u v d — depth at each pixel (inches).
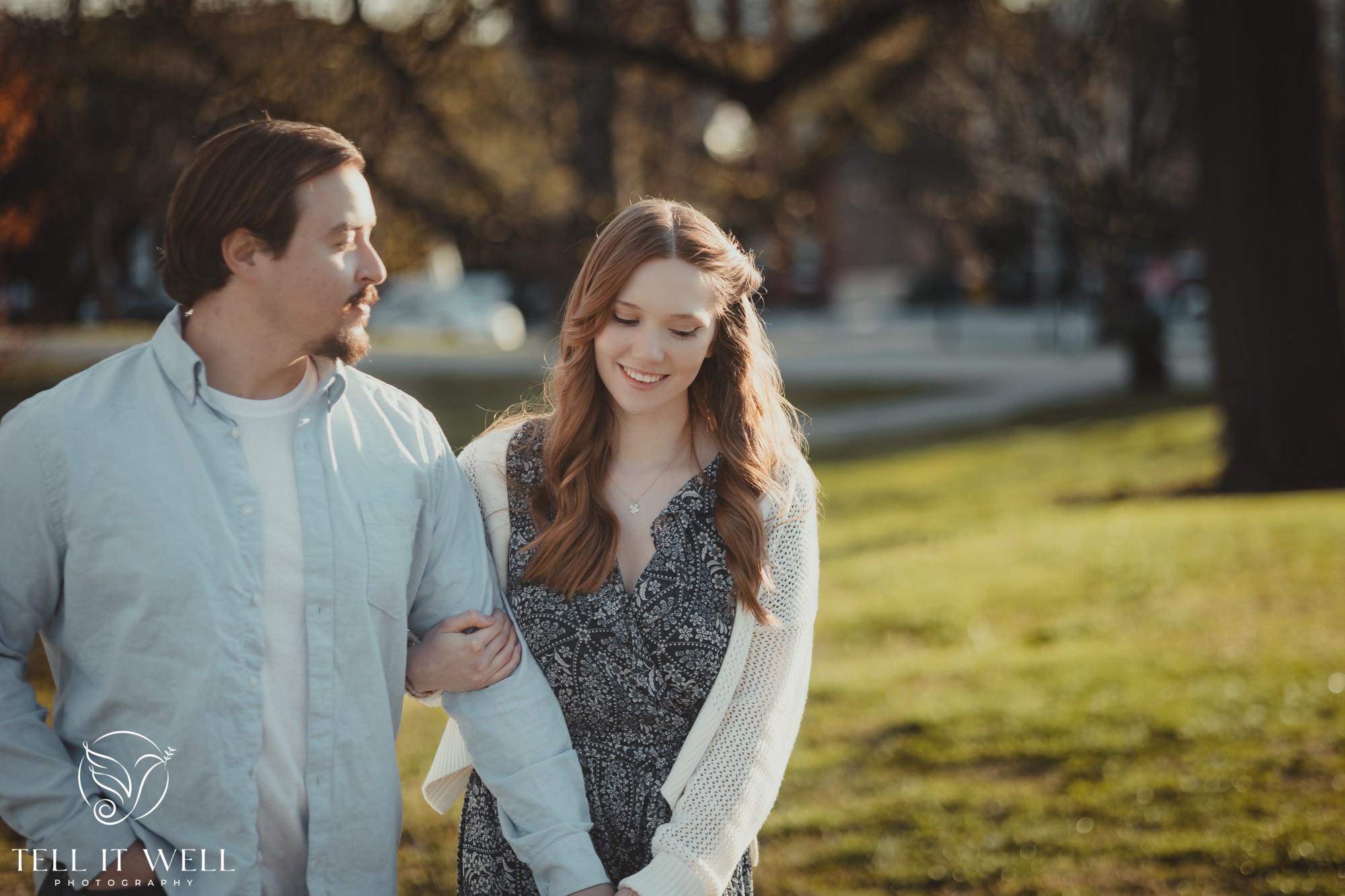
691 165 579.2
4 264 322.7
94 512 74.2
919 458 561.6
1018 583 297.4
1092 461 522.3
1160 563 299.1
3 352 342.6
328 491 78.8
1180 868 146.7
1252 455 425.4
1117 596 277.9
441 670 83.0
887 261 2068.2
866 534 395.2
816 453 598.2
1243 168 416.2
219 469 76.5
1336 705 192.9
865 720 205.0
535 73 552.4
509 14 399.9
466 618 83.3
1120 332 778.8
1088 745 185.8
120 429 75.4
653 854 82.3
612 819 84.4
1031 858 151.7
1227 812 159.5
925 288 1589.6
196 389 76.7
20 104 298.2
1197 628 247.4
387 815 80.9
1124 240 729.6
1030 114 680.4
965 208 848.9
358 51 374.3
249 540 76.3
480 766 84.1
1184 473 474.6
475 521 87.5
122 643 74.6
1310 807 159.0
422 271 532.4
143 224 359.6
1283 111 413.1
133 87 339.0
